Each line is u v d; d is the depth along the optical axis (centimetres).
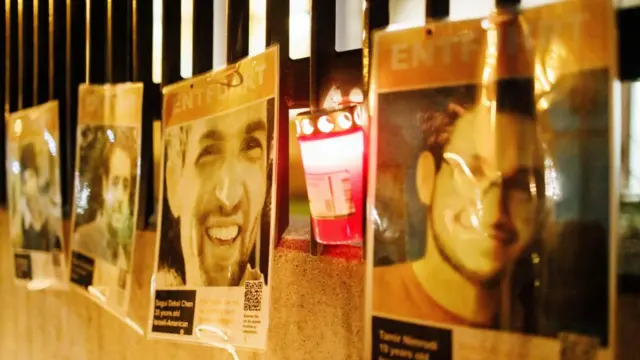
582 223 84
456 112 94
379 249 101
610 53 81
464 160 93
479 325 91
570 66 84
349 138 106
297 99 122
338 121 107
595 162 82
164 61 146
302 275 121
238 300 123
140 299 154
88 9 168
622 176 91
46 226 184
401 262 98
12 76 199
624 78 88
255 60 122
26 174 191
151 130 152
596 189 82
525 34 88
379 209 100
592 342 82
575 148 84
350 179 107
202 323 128
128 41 160
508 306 89
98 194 161
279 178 120
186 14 163
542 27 86
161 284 139
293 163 133
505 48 89
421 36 97
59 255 179
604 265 82
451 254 94
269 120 119
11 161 197
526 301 88
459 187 93
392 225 99
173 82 146
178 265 136
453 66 94
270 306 122
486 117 91
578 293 84
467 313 92
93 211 162
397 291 99
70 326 178
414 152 97
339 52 114
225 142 128
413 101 97
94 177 162
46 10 188
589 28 82
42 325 188
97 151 162
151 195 154
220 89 129
